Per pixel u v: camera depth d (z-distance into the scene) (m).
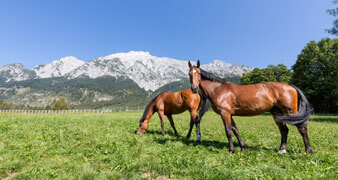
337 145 5.68
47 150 5.33
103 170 3.77
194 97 7.48
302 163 3.85
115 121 14.73
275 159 4.35
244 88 5.13
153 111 9.03
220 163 3.96
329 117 19.64
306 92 29.83
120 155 4.71
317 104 31.98
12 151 5.02
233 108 5.16
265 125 12.46
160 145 6.03
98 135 7.73
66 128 9.90
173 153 4.97
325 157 4.25
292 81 33.44
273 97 4.92
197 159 4.25
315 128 9.99
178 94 7.95
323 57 26.77
